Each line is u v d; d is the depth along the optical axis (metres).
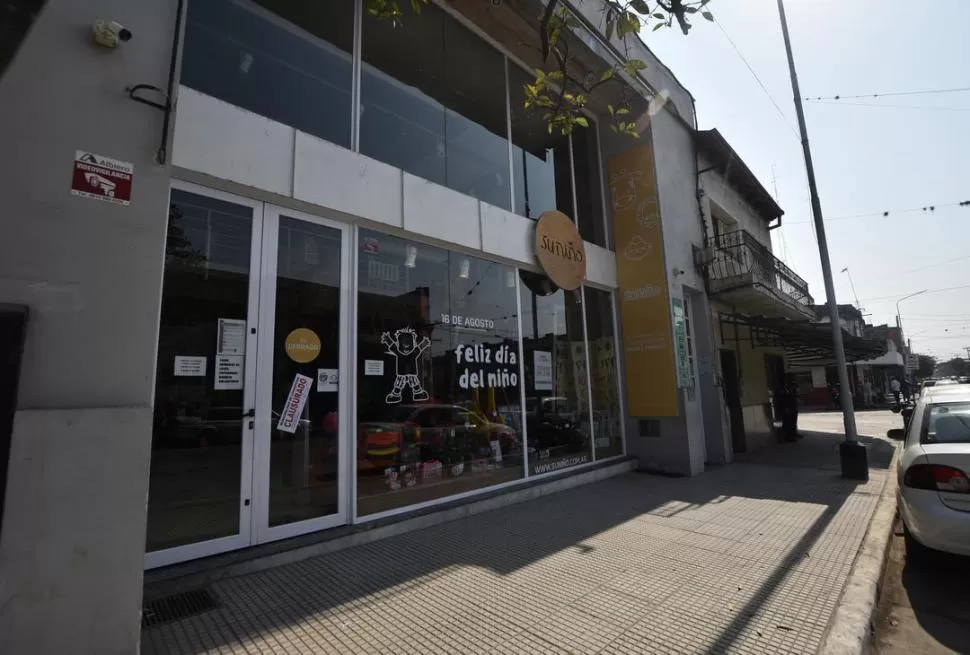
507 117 8.13
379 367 5.64
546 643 3.14
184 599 3.70
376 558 4.60
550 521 5.84
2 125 2.57
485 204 7.13
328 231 5.36
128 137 2.94
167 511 4.00
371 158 5.67
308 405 4.95
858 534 5.24
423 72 6.86
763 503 6.68
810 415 26.77
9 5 2.60
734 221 13.73
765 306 12.53
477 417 6.77
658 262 9.30
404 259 6.12
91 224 2.76
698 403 9.62
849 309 36.09
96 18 2.91
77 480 2.53
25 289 2.53
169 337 4.14
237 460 4.41
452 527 5.60
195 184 4.42
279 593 3.83
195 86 4.55
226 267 4.54
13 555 2.35
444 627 3.34
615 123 10.04
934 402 5.40
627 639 3.19
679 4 3.10
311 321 5.08
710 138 11.31
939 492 4.26
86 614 2.49
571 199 9.30
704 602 3.71
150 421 2.78
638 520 5.89
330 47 5.72
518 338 7.58
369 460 5.42
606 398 9.20
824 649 3.00
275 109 5.12
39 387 2.51
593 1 8.41
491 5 7.16
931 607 3.97
